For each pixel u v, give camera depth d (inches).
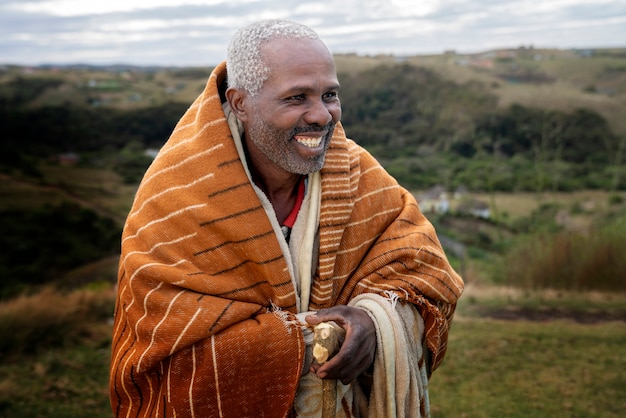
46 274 946.1
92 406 210.8
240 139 74.1
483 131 2047.2
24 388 223.6
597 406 213.8
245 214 70.6
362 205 78.2
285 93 66.8
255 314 71.7
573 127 1982.0
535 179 1720.0
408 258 76.2
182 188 72.1
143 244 72.8
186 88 2439.7
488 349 279.4
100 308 323.6
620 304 388.2
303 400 73.0
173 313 69.2
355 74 2422.5
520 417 205.0
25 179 1435.8
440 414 210.2
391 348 70.0
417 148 2031.3
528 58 2839.6
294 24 69.9
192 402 68.9
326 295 74.3
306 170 70.4
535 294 430.0
